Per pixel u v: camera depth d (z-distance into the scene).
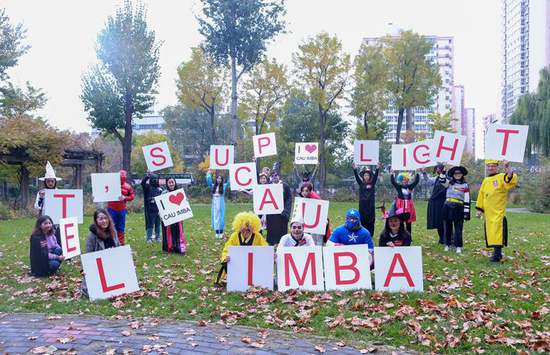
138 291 6.07
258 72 30.69
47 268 6.99
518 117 31.83
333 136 45.53
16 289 6.28
